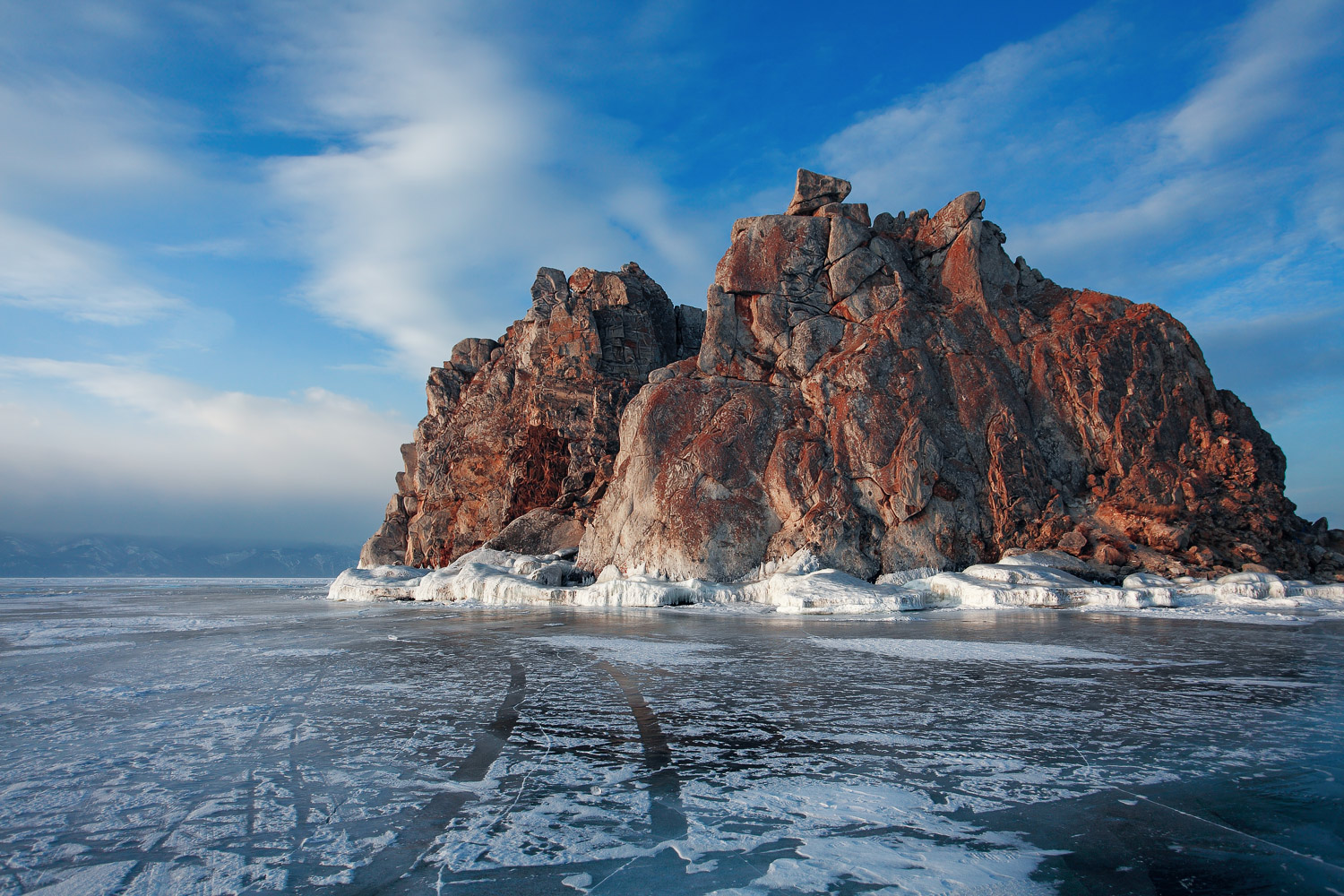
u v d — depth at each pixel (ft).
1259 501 113.70
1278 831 20.47
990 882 17.43
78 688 43.14
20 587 288.10
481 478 193.06
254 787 24.94
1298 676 43.19
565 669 47.70
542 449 180.45
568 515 169.48
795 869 18.13
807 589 102.58
